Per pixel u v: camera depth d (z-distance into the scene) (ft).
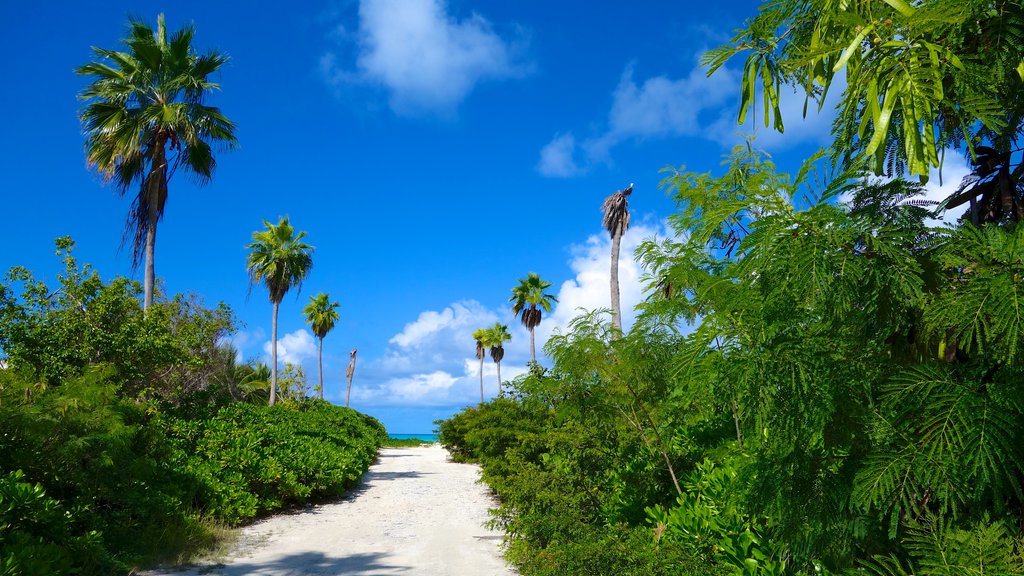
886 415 7.79
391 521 29.32
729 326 8.87
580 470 23.58
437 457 72.59
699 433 21.36
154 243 53.16
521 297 136.87
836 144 7.84
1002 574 5.91
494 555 22.20
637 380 18.93
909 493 7.10
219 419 36.99
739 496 12.91
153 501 22.06
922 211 8.21
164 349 37.93
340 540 24.70
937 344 7.50
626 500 21.85
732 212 7.87
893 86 5.12
